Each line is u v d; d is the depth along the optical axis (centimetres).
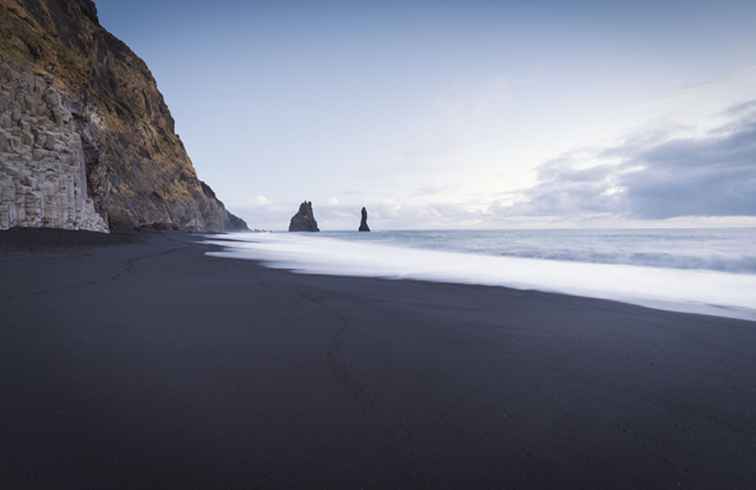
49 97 1417
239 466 174
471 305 587
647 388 282
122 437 192
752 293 757
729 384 292
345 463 180
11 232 1188
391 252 1766
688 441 211
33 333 352
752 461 192
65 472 163
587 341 403
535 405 249
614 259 1341
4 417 204
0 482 153
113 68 4066
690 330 459
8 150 1229
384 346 362
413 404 244
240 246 2155
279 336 381
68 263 845
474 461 186
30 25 1510
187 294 585
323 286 721
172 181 4609
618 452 198
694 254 1286
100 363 289
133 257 1076
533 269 1119
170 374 275
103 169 2039
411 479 170
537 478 174
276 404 236
